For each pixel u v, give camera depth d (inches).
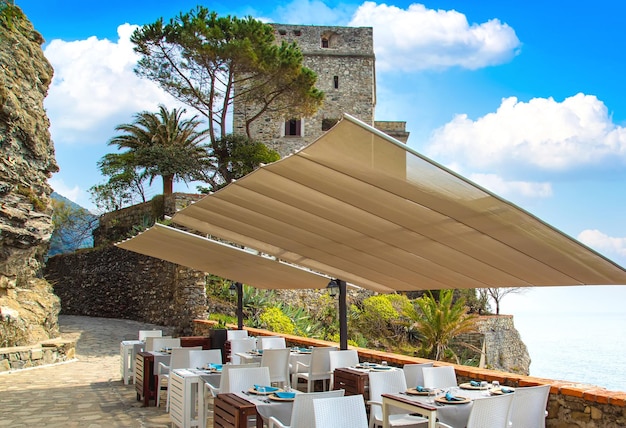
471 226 193.6
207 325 603.5
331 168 176.9
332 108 1363.2
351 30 1395.2
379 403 229.8
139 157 1019.9
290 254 326.3
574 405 221.0
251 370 245.6
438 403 202.8
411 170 161.3
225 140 1085.8
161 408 329.1
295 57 1059.9
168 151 1017.5
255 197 232.4
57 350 544.1
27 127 538.6
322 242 276.7
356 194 196.9
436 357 907.4
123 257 942.4
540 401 208.8
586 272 203.2
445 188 167.5
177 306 797.9
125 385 414.9
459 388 233.8
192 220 307.1
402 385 254.8
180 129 1087.0
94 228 1130.7
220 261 397.7
